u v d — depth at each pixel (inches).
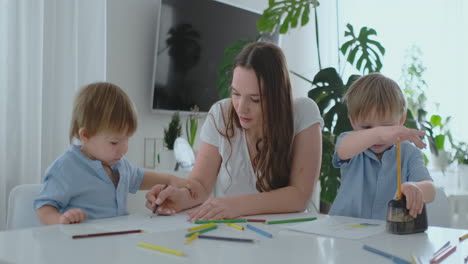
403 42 133.7
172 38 99.9
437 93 130.2
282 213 41.7
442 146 116.0
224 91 97.0
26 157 71.6
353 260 24.5
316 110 49.4
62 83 77.4
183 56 102.4
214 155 51.8
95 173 45.6
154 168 95.6
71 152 45.5
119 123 44.7
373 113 48.0
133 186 51.4
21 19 70.4
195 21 104.0
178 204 44.3
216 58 109.7
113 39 92.5
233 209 38.9
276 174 47.5
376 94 48.0
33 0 71.7
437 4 130.6
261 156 48.1
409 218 31.4
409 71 127.3
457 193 105.5
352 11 139.6
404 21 133.7
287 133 46.6
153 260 24.2
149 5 99.2
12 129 70.1
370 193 49.3
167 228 33.4
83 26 81.1
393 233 31.4
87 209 44.5
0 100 68.7
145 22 98.5
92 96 45.4
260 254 25.6
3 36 68.7
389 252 26.4
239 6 113.6
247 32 116.5
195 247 27.2
